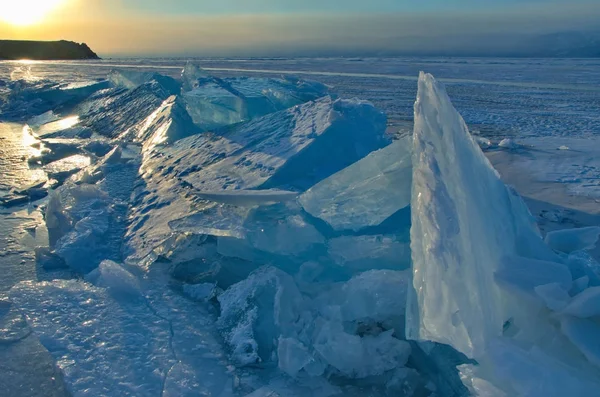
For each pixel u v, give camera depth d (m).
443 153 3.04
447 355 3.14
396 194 4.04
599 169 8.92
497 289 2.93
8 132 14.96
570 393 2.31
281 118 7.29
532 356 2.51
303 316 3.78
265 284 4.06
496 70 38.88
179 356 3.60
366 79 29.14
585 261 3.65
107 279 4.68
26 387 3.29
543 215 6.46
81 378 3.30
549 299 2.72
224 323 4.04
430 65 47.22
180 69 40.09
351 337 3.38
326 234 4.27
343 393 3.23
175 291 4.68
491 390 2.43
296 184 5.46
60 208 6.66
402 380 3.28
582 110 17.08
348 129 5.93
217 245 4.67
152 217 6.11
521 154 10.31
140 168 8.51
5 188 8.67
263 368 3.51
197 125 9.72
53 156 10.94
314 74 33.34
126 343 3.73
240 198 4.86
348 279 4.05
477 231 2.93
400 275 3.66
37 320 3.99
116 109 14.77
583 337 2.58
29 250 5.83
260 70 38.19
